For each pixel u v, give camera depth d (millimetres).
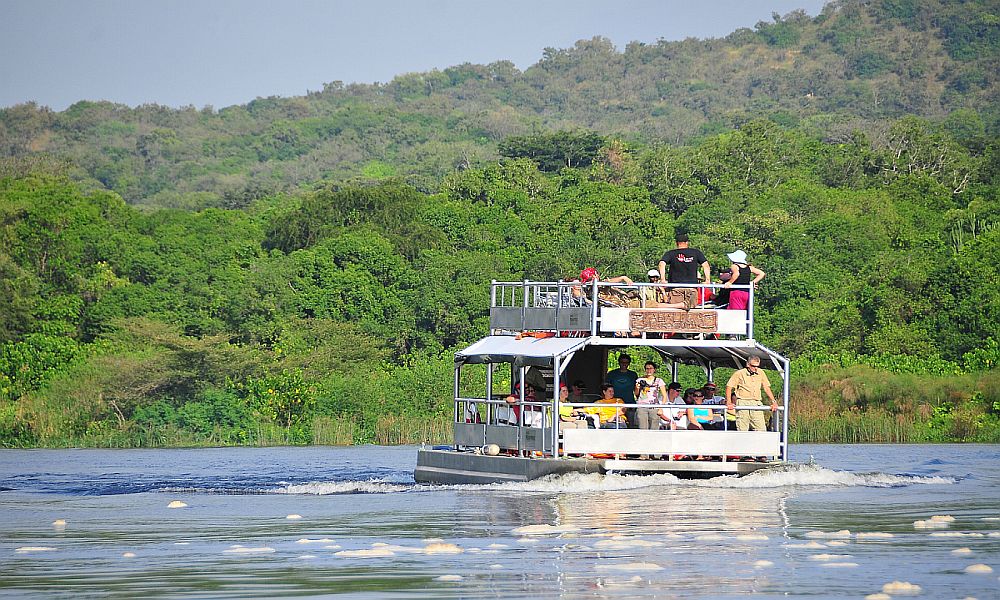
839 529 48531
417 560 41688
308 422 160000
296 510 59906
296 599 35250
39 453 129000
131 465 103625
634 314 67500
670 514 53531
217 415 159750
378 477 86688
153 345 193375
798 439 148375
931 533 47312
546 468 66312
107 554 44812
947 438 148875
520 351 70250
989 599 34156
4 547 47156
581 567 39750
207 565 41625
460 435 76438
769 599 34469
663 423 68688
